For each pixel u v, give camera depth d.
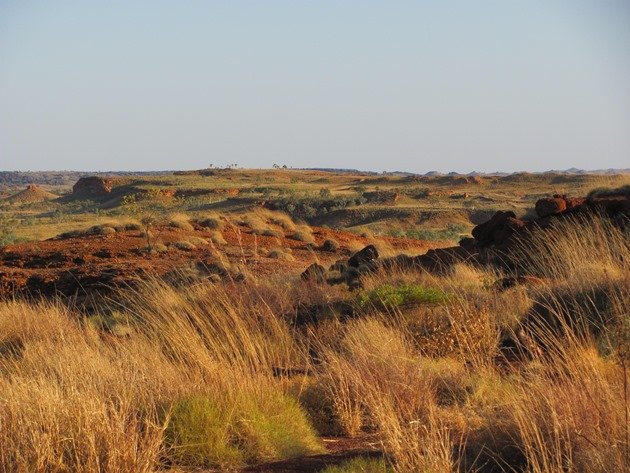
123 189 150.88
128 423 6.59
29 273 23.12
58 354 8.85
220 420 7.12
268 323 11.20
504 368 9.27
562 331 10.02
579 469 5.40
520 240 17.06
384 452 6.39
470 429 6.83
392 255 21.41
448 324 10.83
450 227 73.56
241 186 148.25
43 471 5.86
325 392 8.80
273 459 7.05
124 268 22.88
